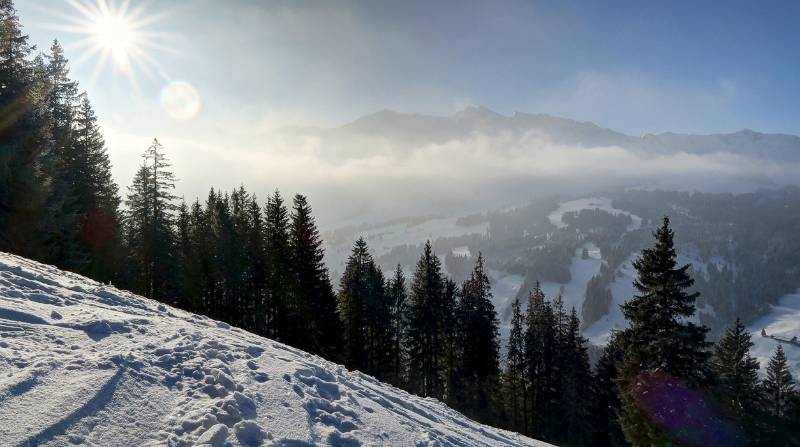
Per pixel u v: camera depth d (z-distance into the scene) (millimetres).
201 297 39844
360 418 5594
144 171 36438
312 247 36312
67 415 3633
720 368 36312
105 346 5211
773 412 43312
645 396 19812
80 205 28812
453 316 41531
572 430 39844
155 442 3721
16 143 21547
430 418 7938
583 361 42875
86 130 33625
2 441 3131
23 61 23609
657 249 20250
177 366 5219
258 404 4844
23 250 21969
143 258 36844
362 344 38969
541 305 41000
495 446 7730
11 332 4855
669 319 19781
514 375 41250
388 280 42312
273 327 38000
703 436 18875
